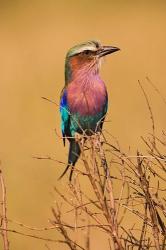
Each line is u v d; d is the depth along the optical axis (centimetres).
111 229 794
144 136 1795
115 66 2580
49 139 1991
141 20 3238
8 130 2061
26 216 1559
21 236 1466
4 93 2305
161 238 850
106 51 1148
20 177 1722
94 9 3662
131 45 2828
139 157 851
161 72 2467
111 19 3391
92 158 824
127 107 2122
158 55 2606
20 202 1623
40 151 1912
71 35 3105
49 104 2223
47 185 1664
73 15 3584
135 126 1886
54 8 3812
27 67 2555
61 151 1897
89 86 1134
